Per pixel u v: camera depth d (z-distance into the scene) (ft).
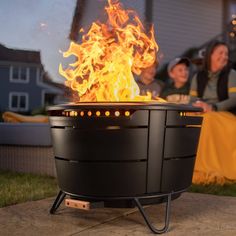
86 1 15.39
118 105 6.29
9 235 6.61
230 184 10.84
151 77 14.48
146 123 6.44
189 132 7.00
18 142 12.98
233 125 11.18
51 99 64.08
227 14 37.01
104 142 6.40
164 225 7.10
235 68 13.12
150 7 31.96
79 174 6.63
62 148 6.83
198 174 10.86
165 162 6.67
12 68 66.90
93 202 6.64
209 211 8.12
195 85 12.80
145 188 6.57
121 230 6.84
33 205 8.62
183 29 36.27
